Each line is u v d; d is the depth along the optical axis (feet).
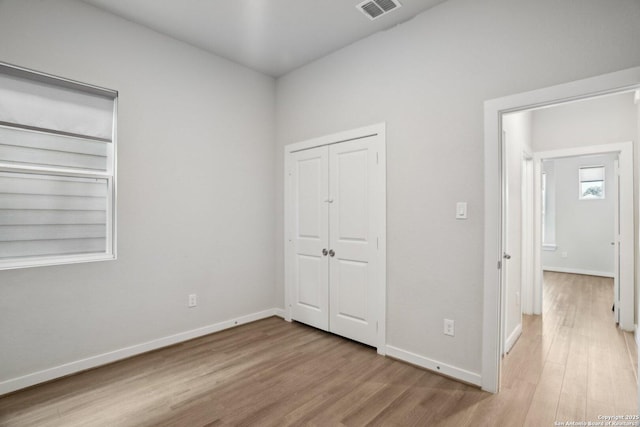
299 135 11.82
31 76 7.62
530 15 6.73
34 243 7.69
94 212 8.52
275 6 8.31
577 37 6.19
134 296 9.05
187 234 10.18
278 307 12.74
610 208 21.21
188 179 10.19
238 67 11.55
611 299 15.48
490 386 7.17
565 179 22.85
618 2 5.79
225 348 9.57
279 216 12.66
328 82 10.80
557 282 19.42
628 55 5.70
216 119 10.92
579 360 8.83
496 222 7.10
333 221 10.64
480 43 7.41
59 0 7.79
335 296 10.59
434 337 8.14
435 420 6.19
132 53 9.00
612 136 11.71
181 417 6.25
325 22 8.99
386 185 9.13
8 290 7.16
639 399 5.82
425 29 8.37
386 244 9.11
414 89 8.57
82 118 8.35
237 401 6.80
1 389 7.02
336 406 6.64
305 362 8.64
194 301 10.35
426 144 8.31
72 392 7.13
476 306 7.45
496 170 7.11
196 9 8.45
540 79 6.60
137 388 7.30
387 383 7.56
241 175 11.66
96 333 8.38
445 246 7.95
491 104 7.19
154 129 9.44
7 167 7.28
